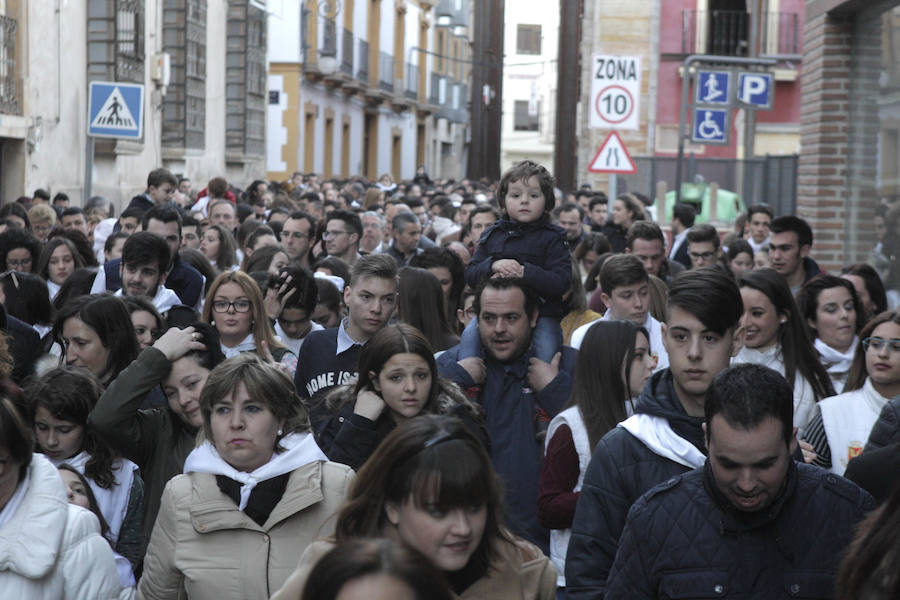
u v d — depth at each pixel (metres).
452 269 18.19
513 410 12.18
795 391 12.59
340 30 88.88
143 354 10.84
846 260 29.17
